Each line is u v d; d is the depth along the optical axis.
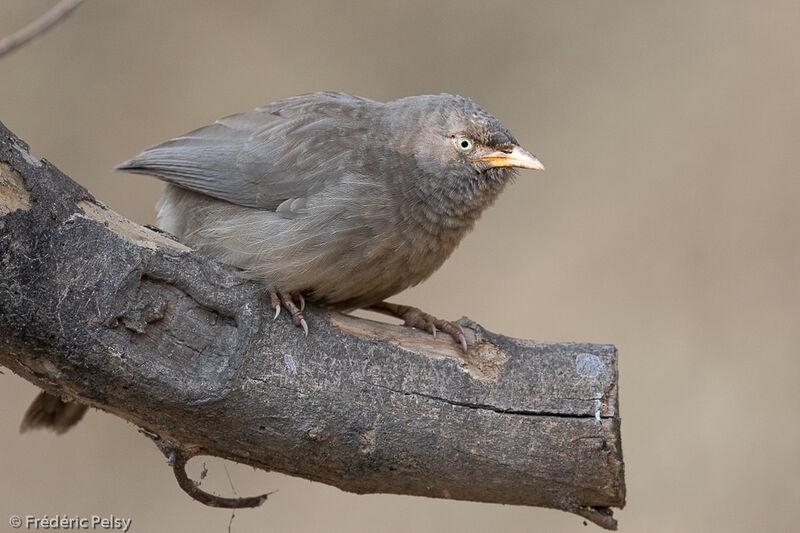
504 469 9.42
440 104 11.39
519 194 19.11
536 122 19.70
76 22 19.30
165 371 8.75
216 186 11.06
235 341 9.09
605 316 17.75
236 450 9.23
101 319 8.52
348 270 10.72
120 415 9.09
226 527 16.06
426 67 20.25
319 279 10.66
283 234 10.58
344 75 20.06
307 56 20.12
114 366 8.61
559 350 9.70
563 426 9.41
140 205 18.41
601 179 19.05
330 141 11.03
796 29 19.91
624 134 19.39
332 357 9.37
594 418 9.42
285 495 16.34
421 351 9.55
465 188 11.32
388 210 10.78
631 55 20.28
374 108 11.59
